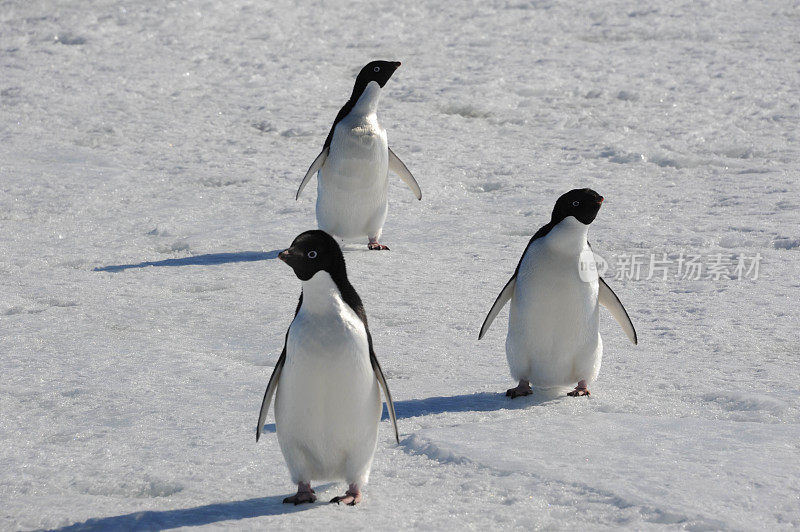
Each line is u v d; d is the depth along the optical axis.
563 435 10.88
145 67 46.69
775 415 11.62
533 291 12.34
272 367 14.52
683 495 8.91
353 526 8.45
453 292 18.84
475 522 8.55
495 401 12.62
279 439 9.08
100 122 37.09
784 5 61.44
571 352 12.46
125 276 20.44
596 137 34.84
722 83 43.06
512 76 44.84
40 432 11.62
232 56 49.59
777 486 9.16
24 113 38.03
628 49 50.78
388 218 25.78
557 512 8.73
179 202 27.41
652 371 13.78
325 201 22.62
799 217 23.89
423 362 14.63
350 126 21.95
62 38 51.97
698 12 59.81
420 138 35.00
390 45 52.66
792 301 17.59
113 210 26.53
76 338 15.92
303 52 50.88
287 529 8.40
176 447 10.97
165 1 59.44
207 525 8.52
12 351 15.12
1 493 9.73
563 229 12.05
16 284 19.58
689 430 11.02
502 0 64.12
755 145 32.91
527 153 33.03
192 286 19.77
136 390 13.26
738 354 14.58
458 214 26.08
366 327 8.91
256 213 26.38
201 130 36.66
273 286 19.64
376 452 10.61
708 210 25.16
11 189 27.92
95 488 9.85
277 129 36.84
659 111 38.62
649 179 29.42
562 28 56.62
